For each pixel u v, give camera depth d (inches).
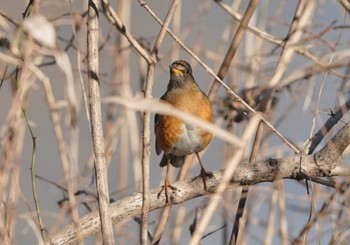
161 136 425.7
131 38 318.3
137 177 429.4
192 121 251.1
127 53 443.2
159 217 418.6
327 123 374.9
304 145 366.6
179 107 419.5
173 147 423.8
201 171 382.6
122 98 247.9
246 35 451.8
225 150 423.2
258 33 424.5
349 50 383.6
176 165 441.1
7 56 287.7
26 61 285.0
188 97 421.4
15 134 301.7
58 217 360.8
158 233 384.8
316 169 358.0
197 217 391.9
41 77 294.7
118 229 388.8
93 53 329.7
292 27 378.3
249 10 411.5
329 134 375.2
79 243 308.3
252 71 437.7
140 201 363.3
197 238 265.3
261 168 363.6
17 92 294.8
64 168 300.0
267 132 415.2
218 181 374.9
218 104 436.5
